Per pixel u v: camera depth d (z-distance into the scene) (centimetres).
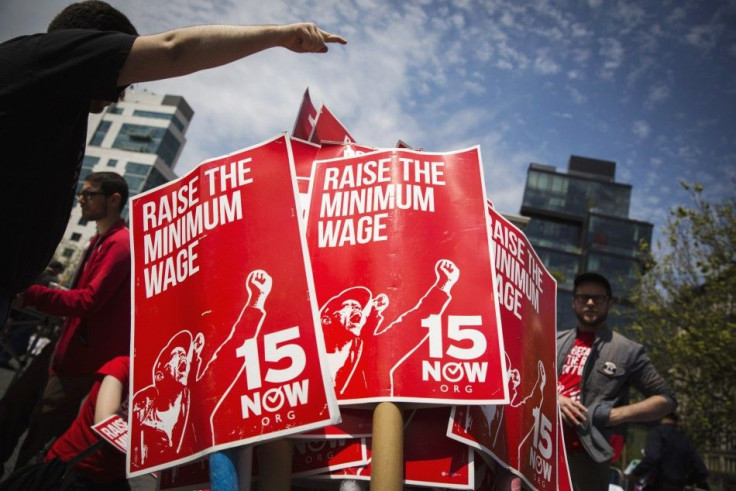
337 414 123
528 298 179
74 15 162
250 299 138
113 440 206
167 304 151
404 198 154
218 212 148
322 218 157
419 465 140
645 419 307
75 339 287
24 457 278
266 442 138
